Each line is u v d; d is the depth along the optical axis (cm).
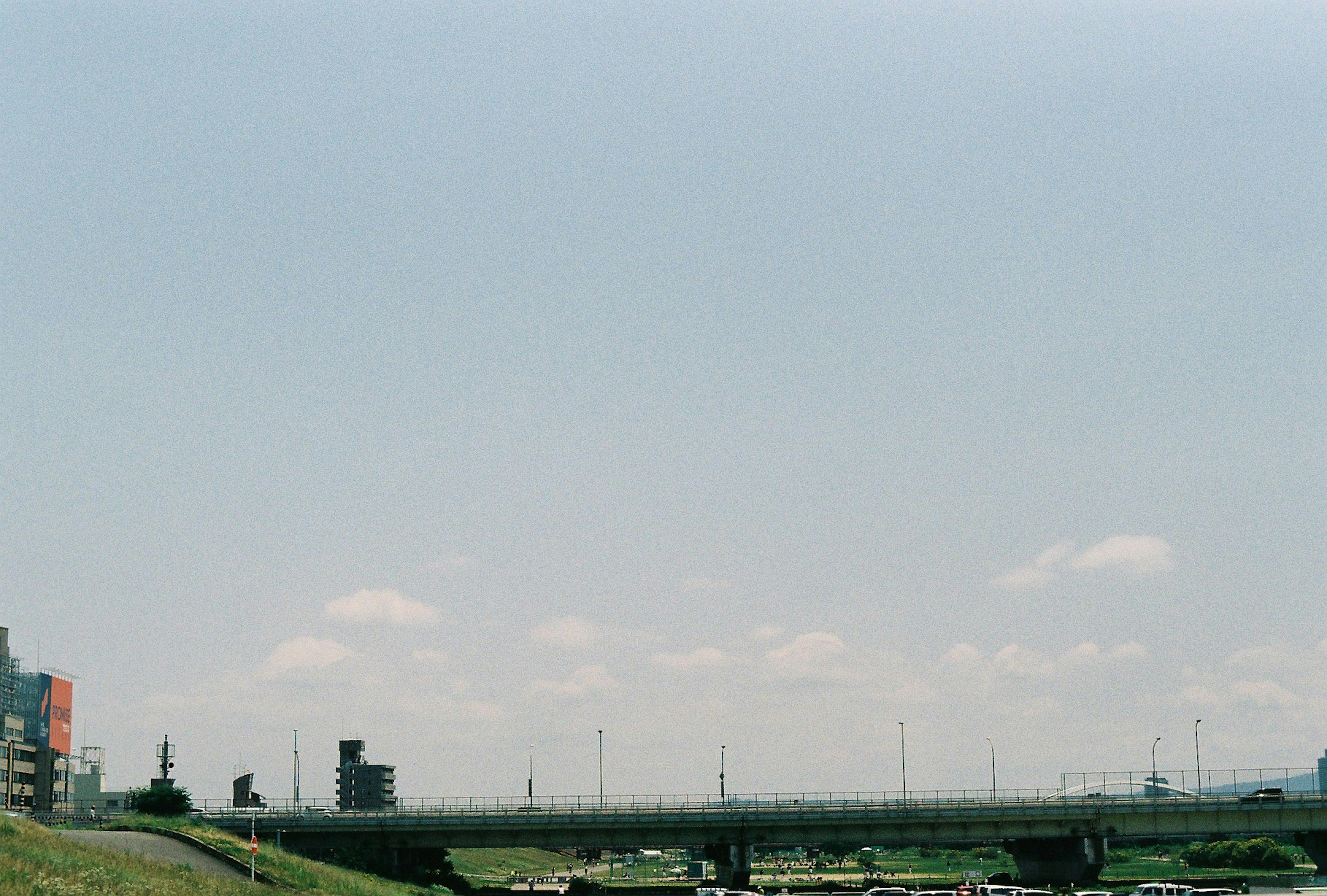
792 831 15125
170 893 7700
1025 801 15438
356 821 14238
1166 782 16075
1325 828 15388
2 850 7819
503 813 14512
